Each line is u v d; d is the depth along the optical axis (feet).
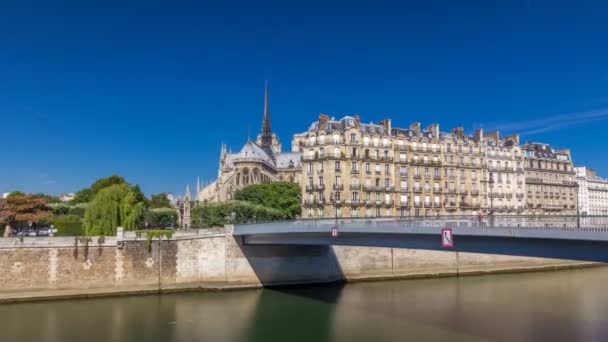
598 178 627.87
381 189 377.09
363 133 380.58
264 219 381.40
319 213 368.68
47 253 222.28
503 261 309.22
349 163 371.97
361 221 177.58
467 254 302.04
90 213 246.47
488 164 430.20
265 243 232.94
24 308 199.11
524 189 446.60
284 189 444.14
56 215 333.62
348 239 181.47
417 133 407.03
